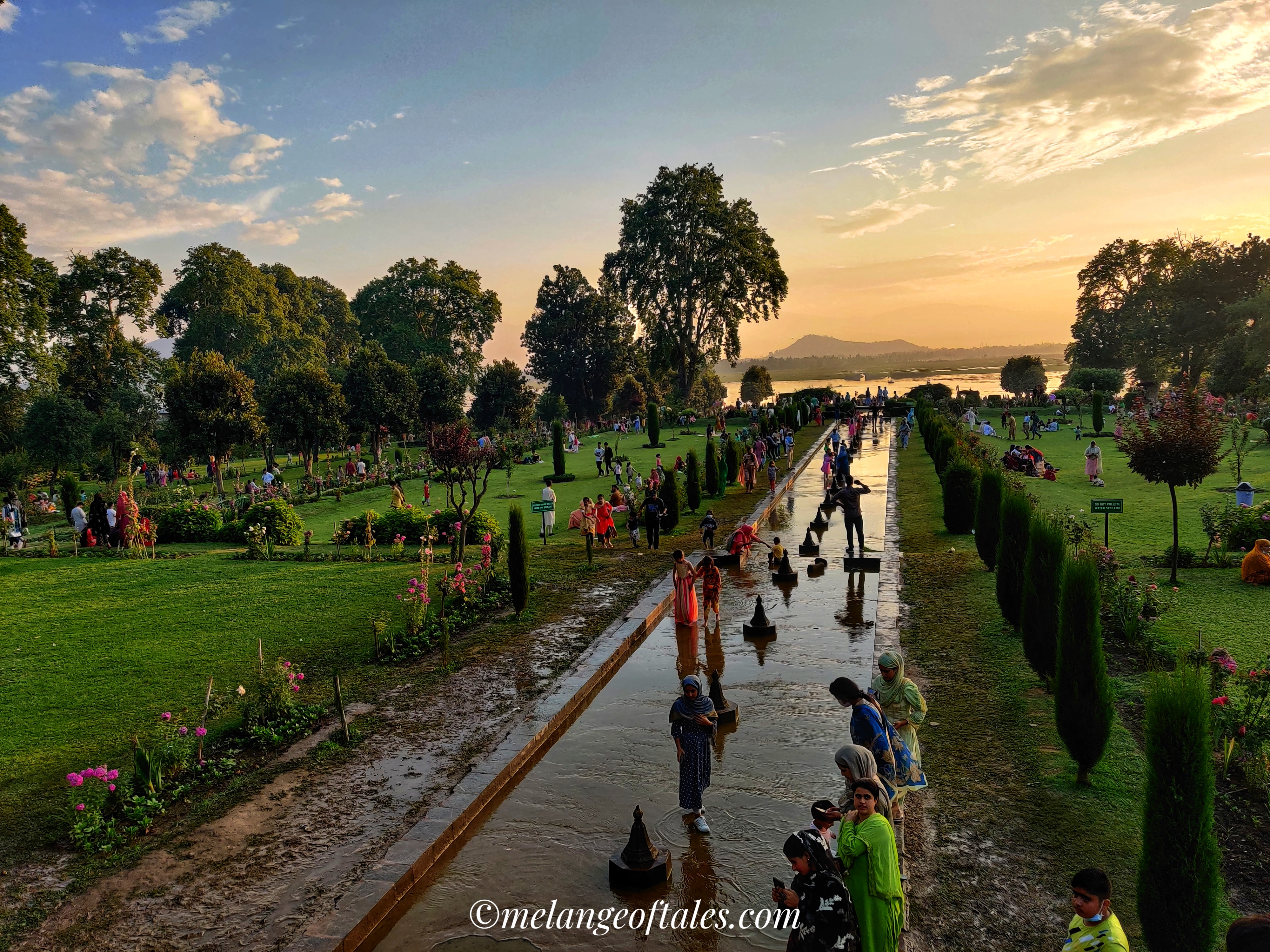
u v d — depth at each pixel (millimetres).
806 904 4805
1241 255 69062
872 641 13375
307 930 6168
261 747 9773
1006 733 9031
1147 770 5402
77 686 11734
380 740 9867
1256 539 16078
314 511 32844
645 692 11570
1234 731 8141
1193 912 5184
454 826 7723
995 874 6445
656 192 67875
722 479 31234
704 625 14797
